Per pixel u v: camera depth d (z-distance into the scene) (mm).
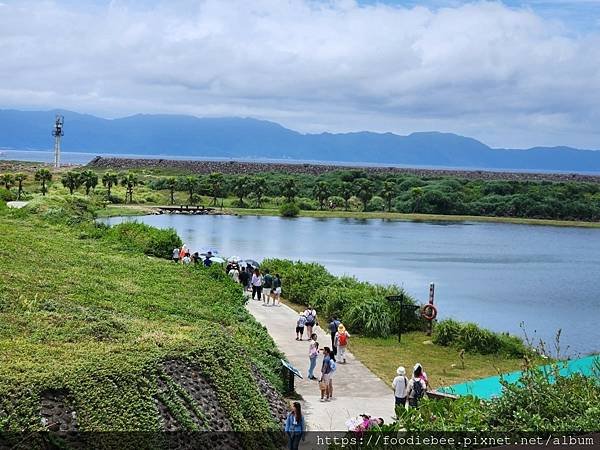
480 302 49562
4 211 52188
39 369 14484
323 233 95688
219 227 96688
